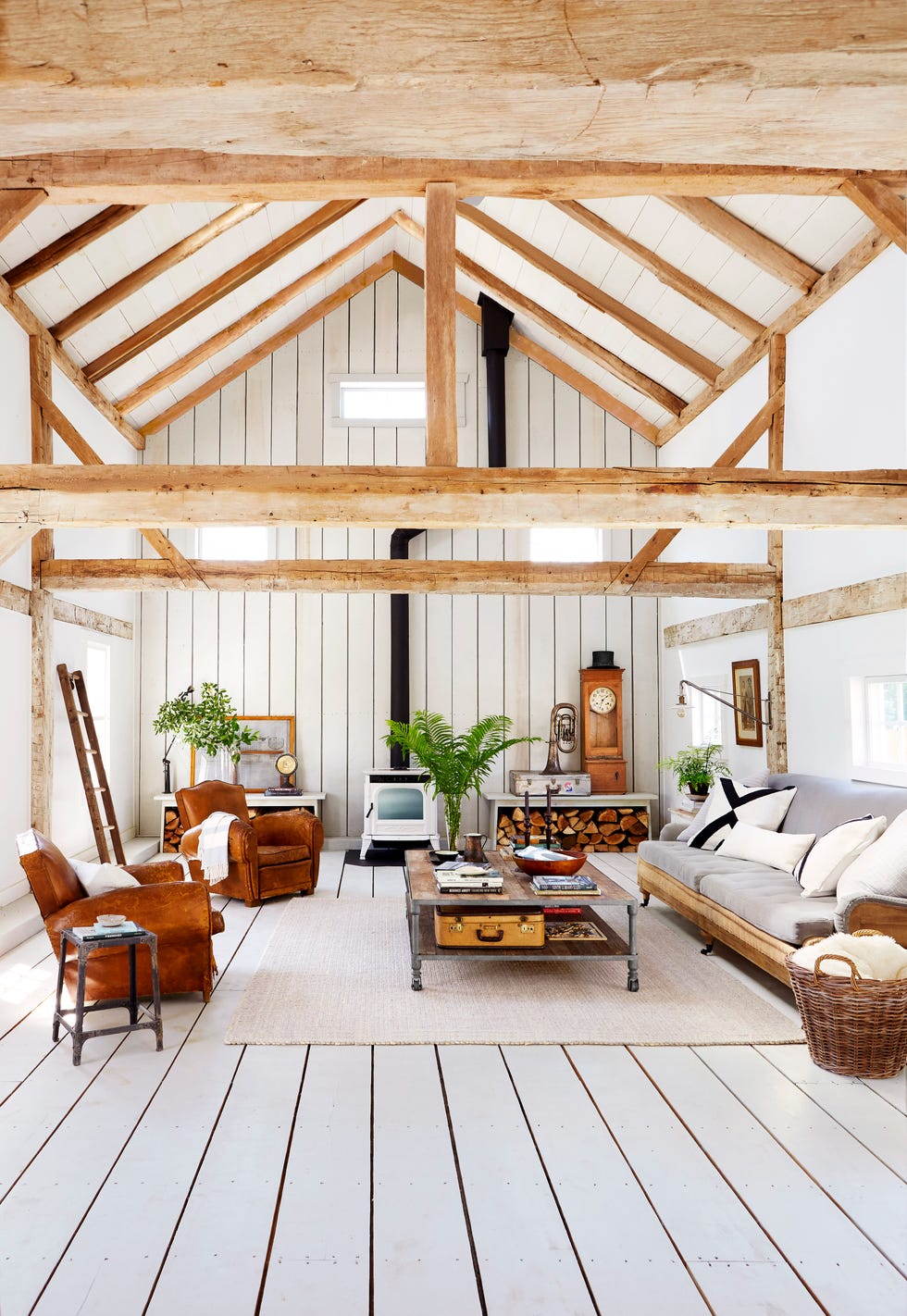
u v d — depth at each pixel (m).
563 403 9.22
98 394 7.55
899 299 5.17
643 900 6.75
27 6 1.07
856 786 5.38
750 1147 2.92
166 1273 2.25
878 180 4.95
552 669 9.20
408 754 8.78
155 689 8.97
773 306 6.54
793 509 4.80
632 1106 3.22
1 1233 2.41
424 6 1.09
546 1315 2.10
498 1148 2.90
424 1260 2.30
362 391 9.21
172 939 4.26
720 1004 4.33
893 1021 3.45
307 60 1.09
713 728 8.16
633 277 7.21
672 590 6.82
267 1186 2.65
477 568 6.87
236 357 8.92
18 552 6.29
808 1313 2.11
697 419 8.16
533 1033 3.93
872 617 5.60
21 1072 3.50
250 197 4.95
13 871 6.10
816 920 4.11
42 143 1.25
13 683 6.14
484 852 5.84
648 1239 2.40
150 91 1.09
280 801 8.48
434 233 4.88
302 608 9.05
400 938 5.56
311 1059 3.65
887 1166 2.79
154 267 6.56
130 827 8.73
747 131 1.23
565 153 1.30
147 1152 2.86
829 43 1.09
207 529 8.94
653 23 1.10
